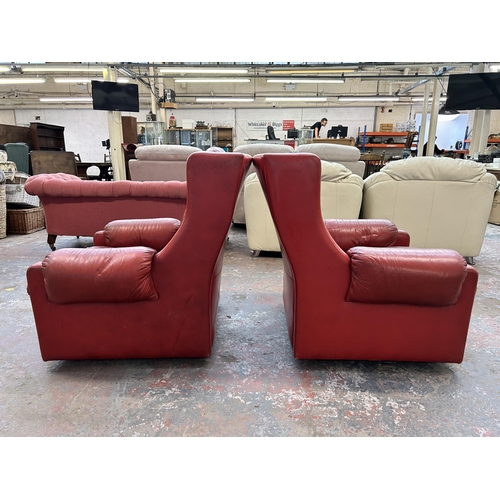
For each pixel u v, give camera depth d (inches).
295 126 487.2
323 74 358.6
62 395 45.4
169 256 47.1
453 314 47.7
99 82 255.3
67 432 39.2
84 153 498.3
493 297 80.0
